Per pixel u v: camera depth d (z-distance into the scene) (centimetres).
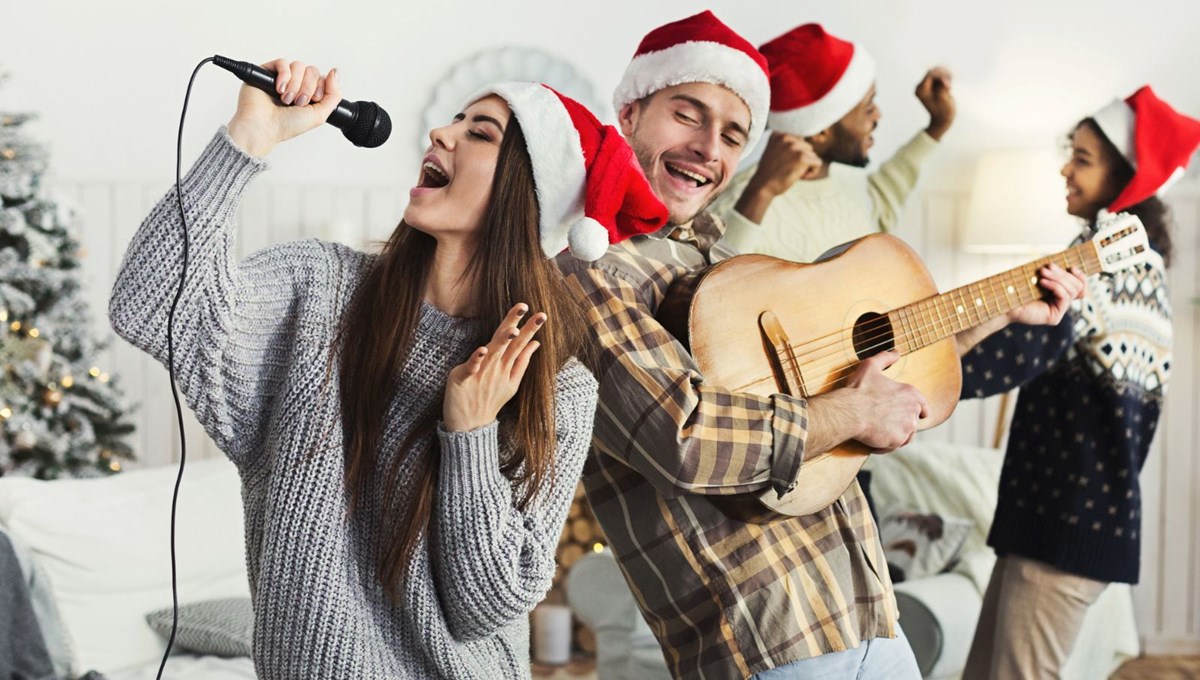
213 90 463
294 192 460
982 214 447
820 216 382
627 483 180
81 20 454
